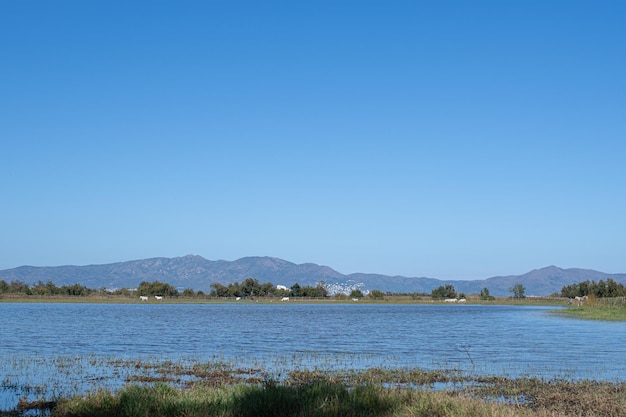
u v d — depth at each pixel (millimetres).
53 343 47875
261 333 60375
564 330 65000
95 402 20469
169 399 19703
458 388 26766
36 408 22047
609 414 20906
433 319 92188
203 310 121625
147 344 47594
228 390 21922
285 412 18938
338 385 21594
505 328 69625
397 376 30156
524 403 23062
